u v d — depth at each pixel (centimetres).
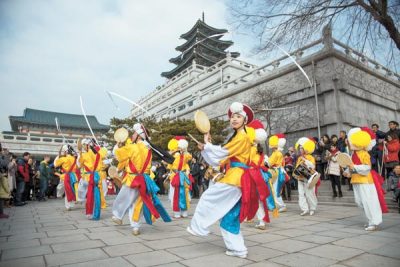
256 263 362
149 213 550
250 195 403
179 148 826
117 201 571
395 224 628
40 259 386
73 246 454
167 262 368
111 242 479
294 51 979
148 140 584
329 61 1620
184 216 797
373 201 563
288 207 991
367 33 870
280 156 834
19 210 981
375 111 1889
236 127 424
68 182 927
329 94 1633
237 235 397
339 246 441
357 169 571
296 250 421
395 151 882
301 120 1741
